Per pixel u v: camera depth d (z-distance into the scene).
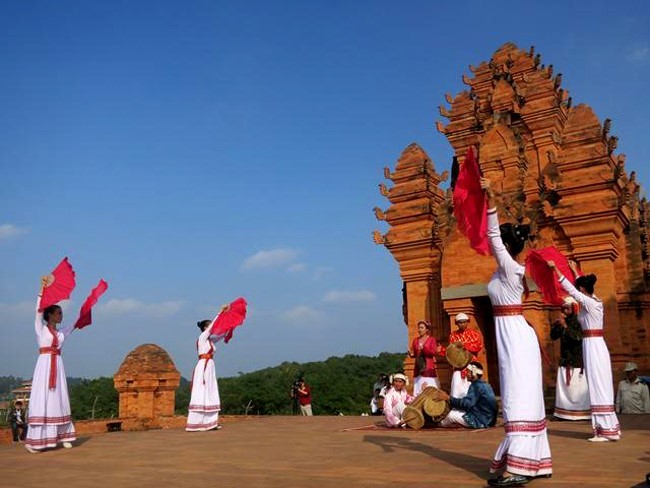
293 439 11.52
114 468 8.22
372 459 8.20
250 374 83.56
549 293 7.58
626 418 13.52
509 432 6.10
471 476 6.55
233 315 14.91
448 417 12.25
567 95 22.72
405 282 22.38
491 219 6.36
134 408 20.48
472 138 23.23
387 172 22.78
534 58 22.84
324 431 13.20
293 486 6.38
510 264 6.29
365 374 94.94
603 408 9.57
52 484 7.00
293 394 25.77
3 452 10.53
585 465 7.12
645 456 7.84
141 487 6.64
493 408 11.87
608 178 18.23
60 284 10.80
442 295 19.50
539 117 21.45
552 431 11.12
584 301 9.77
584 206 18.48
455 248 19.66
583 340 9.95
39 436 10.23
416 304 21.81
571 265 10.27
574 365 13.21
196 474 7.47
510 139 21.66
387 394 13.44
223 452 9.69
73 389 62.50
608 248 18.23
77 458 9.42
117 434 13.77
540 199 20.05
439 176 22.97
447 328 21.17
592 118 19.92
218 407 14.60
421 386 13.75
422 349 13.84
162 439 12.27
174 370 21.22
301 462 8.22
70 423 10.87
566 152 19.34
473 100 23.38
